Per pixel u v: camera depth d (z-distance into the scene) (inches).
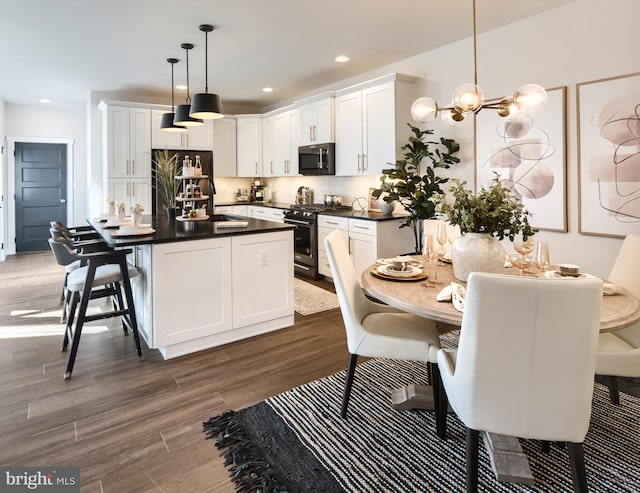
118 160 223.0
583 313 49.7
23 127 275.6
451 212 79.4
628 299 68.6
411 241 179.8
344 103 195.6
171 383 98.7
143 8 125.9
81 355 114.8
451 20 137.2
